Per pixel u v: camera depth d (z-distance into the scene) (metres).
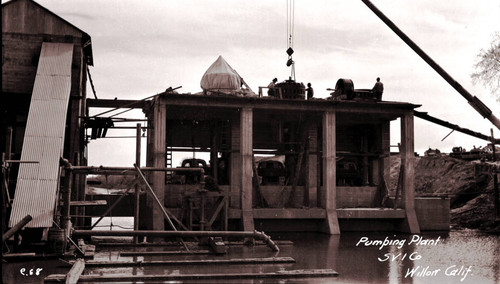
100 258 26.89
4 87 37.12
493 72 50.97
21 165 29.06
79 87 38.09
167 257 27.59
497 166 47.78
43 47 36.44
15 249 27.02
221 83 42.97
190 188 41.31
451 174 58.88
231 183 43.69
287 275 22.08
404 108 43.91
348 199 46.06
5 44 37.44
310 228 42.94
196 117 44.78
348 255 29.33
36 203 27.77
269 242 30.38
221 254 28.62
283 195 45.38
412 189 43.50
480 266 25.88
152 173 40.34
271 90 44.69
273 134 46.12
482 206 51.44
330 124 42.38
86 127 40.91
